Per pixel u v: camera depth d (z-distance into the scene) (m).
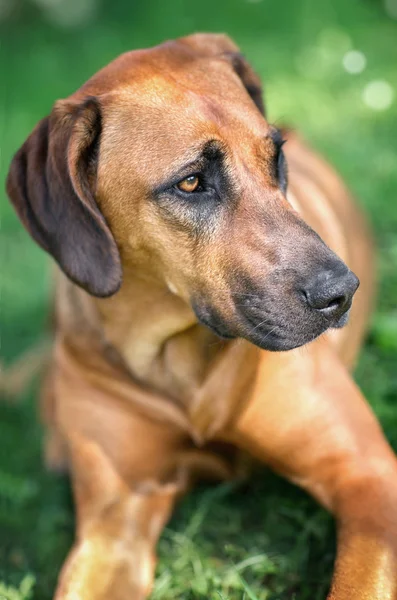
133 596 3.02
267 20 9.88
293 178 3.90
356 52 7.94
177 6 10.39
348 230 4.17
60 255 2.93
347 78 7.78
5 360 4.71
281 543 3.17
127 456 3.30
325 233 3.69
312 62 8.19
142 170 2.80
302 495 3.35
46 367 4.40
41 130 2.99
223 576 3.03
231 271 2.77
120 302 3.10
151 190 2.80
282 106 7.21
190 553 3.16
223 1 10.21
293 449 3.08
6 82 8.84
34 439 4.05
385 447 3.00
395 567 2.60
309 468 3.08
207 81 2.92
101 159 2.90
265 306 2.71
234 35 9.63
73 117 2.89
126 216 2.89
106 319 3.17
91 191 2.95
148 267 2.96
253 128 2.84
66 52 9.73
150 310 3.07
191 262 2.84
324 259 2.66
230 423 3.15
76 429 3.36
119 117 2.87
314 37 9.04
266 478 3.49
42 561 3.31
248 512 3.38
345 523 2.79
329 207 4.01
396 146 6.20
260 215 2.76
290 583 2.97
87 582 3.02
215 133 2.76
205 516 3.37
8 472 3.79
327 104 7.19
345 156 6.05
